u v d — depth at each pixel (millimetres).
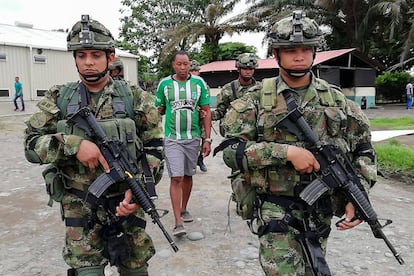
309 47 2178
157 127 2576
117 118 2438
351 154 2404
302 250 2236
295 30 2145
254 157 2195
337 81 23734
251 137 2344
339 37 31438
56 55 24078
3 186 6453
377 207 5363
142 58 39688
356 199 2178
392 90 30828
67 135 2303
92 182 2393
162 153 2588
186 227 4559
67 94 2459
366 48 30344
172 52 34094
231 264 3670
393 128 13453
